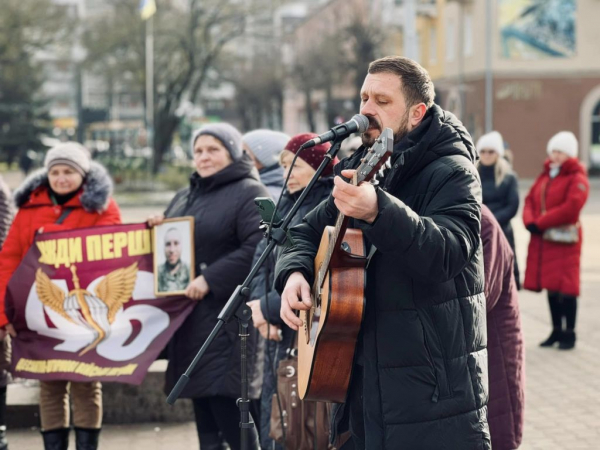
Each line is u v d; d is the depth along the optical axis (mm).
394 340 3432
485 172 9648
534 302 11789
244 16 45719
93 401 5844
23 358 5957
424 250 3170
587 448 6230
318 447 4734
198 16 44844
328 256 3488
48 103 57156
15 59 43625
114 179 37062
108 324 5914
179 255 5730
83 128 40375
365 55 48000
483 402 3518
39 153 55750
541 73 44188
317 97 67062
